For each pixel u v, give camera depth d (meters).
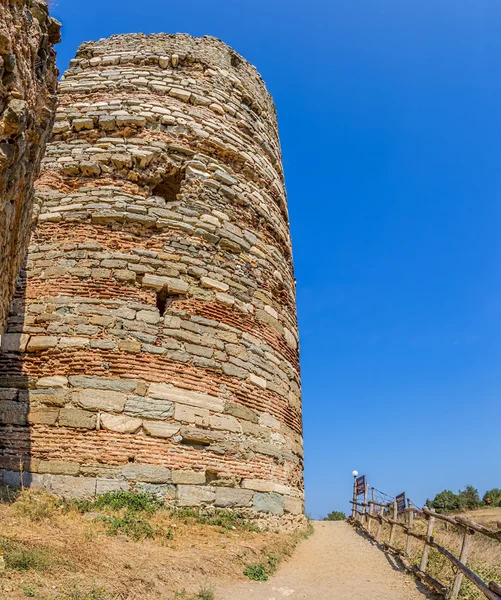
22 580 6.08
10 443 10.03
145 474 10.03
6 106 6.38
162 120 13.95
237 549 9.27
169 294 12.00
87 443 10.03
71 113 13.81
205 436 10.97
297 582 9.05
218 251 13.11
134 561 7.57
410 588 9.30
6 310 9.57
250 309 13.25
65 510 9.07
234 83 15.93
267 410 12.63
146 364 10.97
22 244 9.63
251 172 15.02
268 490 11.80
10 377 10.59
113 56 14.96
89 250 11.91
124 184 12.92
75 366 10.64
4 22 6.05
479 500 34.53
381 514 15.09
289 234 16.97
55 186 12.83
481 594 8.60
